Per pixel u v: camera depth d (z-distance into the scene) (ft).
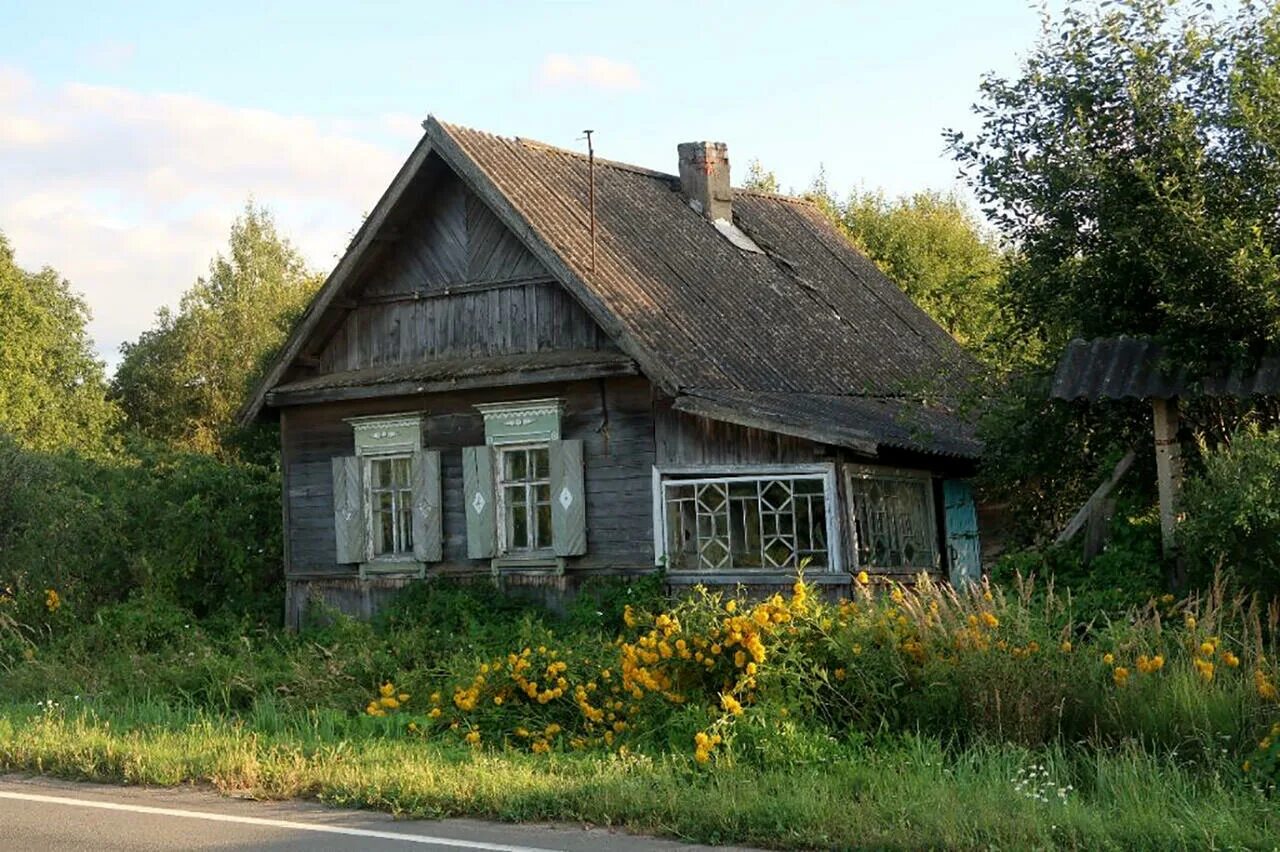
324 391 66.90
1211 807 26.78
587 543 60.59
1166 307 44.75
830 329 73.15
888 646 36.55
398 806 30.32
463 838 27.66
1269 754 30.17
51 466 65.67
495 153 67.10
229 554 74.69
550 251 59.93
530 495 62.44
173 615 62.90
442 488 65.05
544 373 60.59
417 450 65.41
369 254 66.13
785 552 55.77
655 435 59.06
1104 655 35.17
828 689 36.42
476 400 63.87
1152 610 42.88
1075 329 50.37
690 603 39.14
